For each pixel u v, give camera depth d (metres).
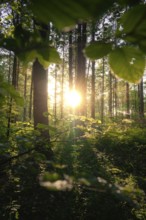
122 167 7.64
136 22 0.54
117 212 4.98
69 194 5.27
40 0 0.37
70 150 6.71
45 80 7.44
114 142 8.92
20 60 0.73
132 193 0.84
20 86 24.66
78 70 12.87
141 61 0.64
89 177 0.67
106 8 0.35
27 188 4.12
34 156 1.56
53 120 2.39
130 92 29.59
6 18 2.77
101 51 0.65
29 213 4.60
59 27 0.40
